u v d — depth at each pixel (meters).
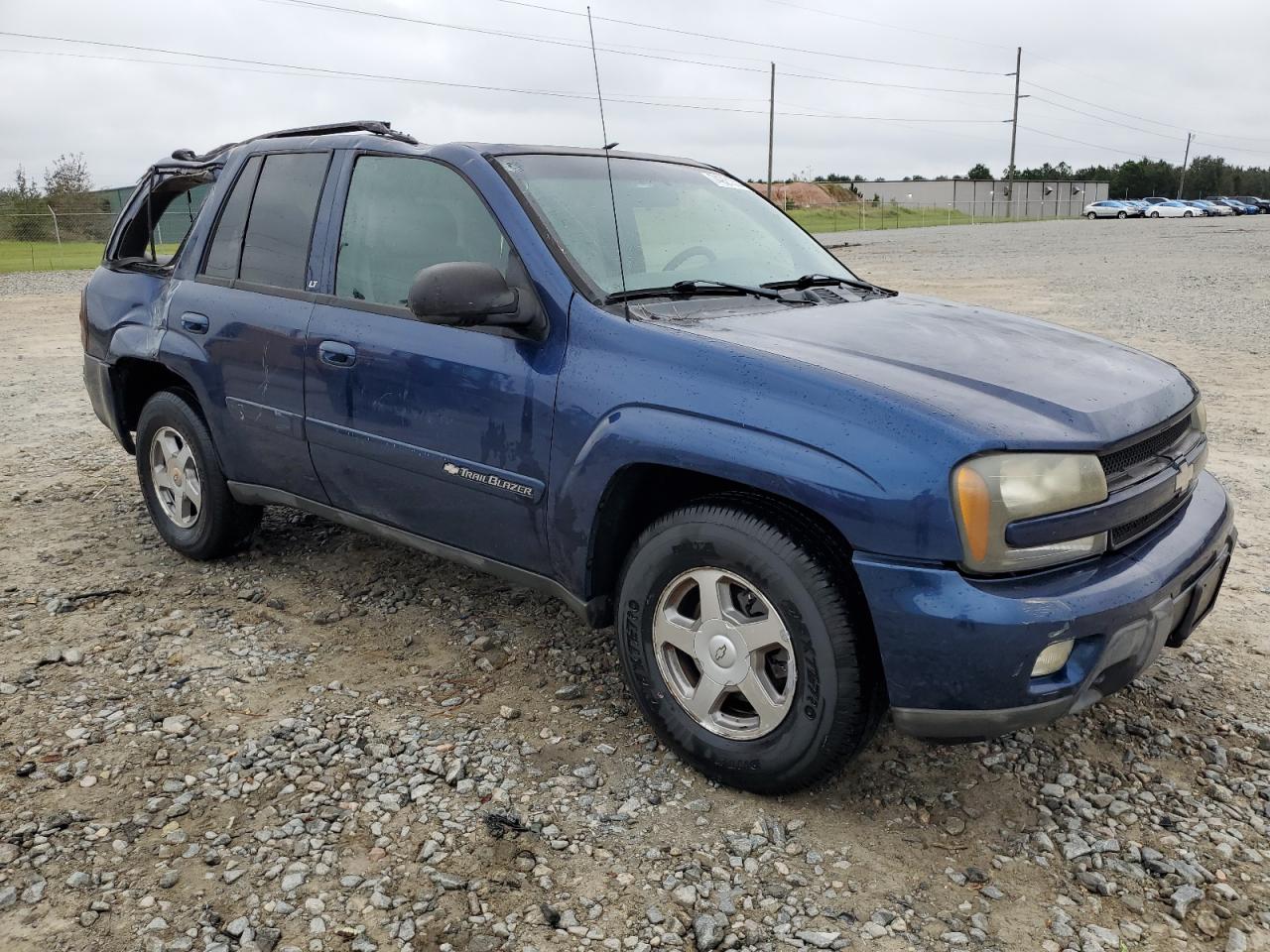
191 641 3.83
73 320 14.39
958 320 3.32
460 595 4.26
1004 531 2.38
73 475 6.15
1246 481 5.79
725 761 2.82
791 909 2.40
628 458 2.82
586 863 2.57
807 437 2.54
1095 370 2.94
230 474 4.25
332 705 3.35
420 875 2.52
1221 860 2.60
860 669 2.56
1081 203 76.69
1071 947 2.30
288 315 3.81
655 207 3.65
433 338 3.33
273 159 4.12
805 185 66.50
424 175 3.52
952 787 2.91
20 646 3.77
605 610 3.19
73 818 2.73
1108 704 3.36
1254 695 3.42
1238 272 18.52
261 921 2.36
